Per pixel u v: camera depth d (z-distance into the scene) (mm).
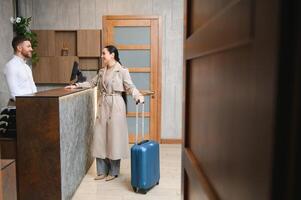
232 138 590
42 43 4844
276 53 375
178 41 4980
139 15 4922
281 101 372
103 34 4934
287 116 367
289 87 364
